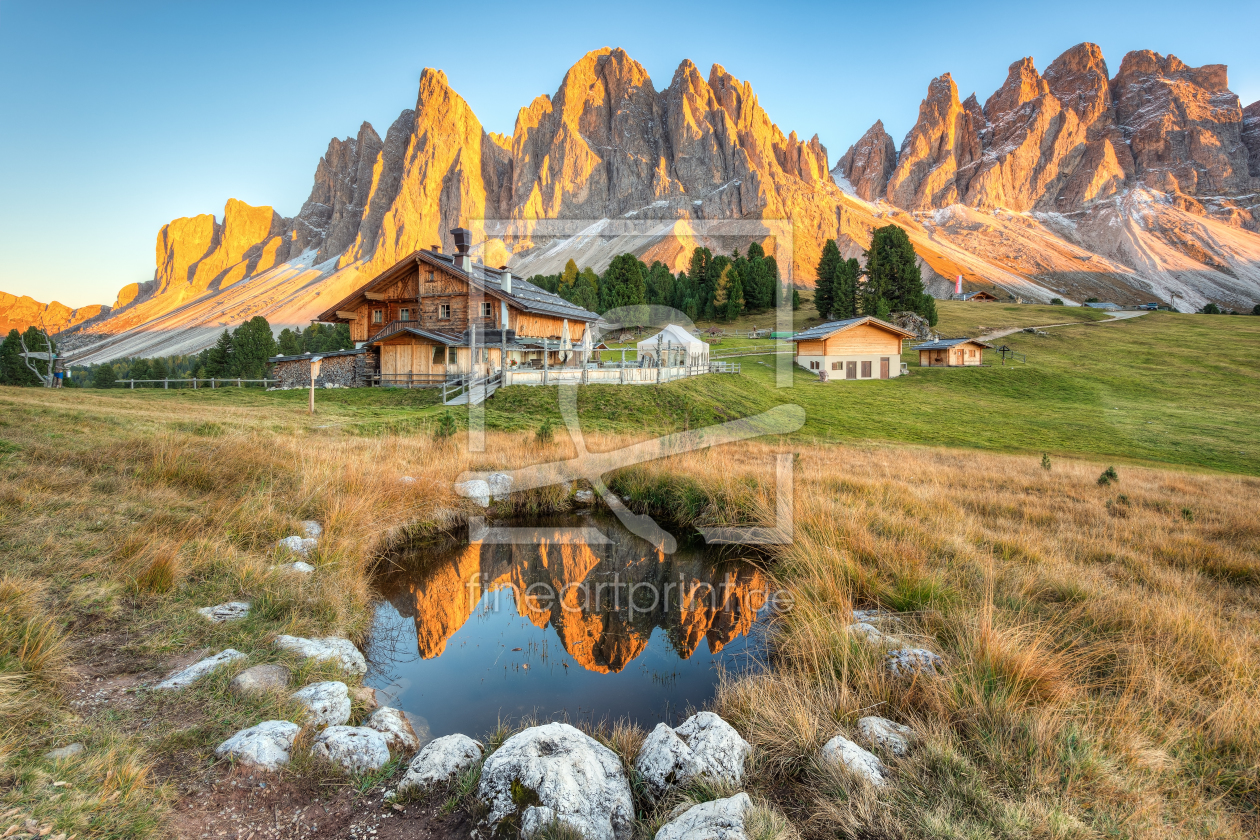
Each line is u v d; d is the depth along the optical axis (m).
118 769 2.54
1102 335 57.38
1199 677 3.83
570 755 2.95
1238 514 8.80
